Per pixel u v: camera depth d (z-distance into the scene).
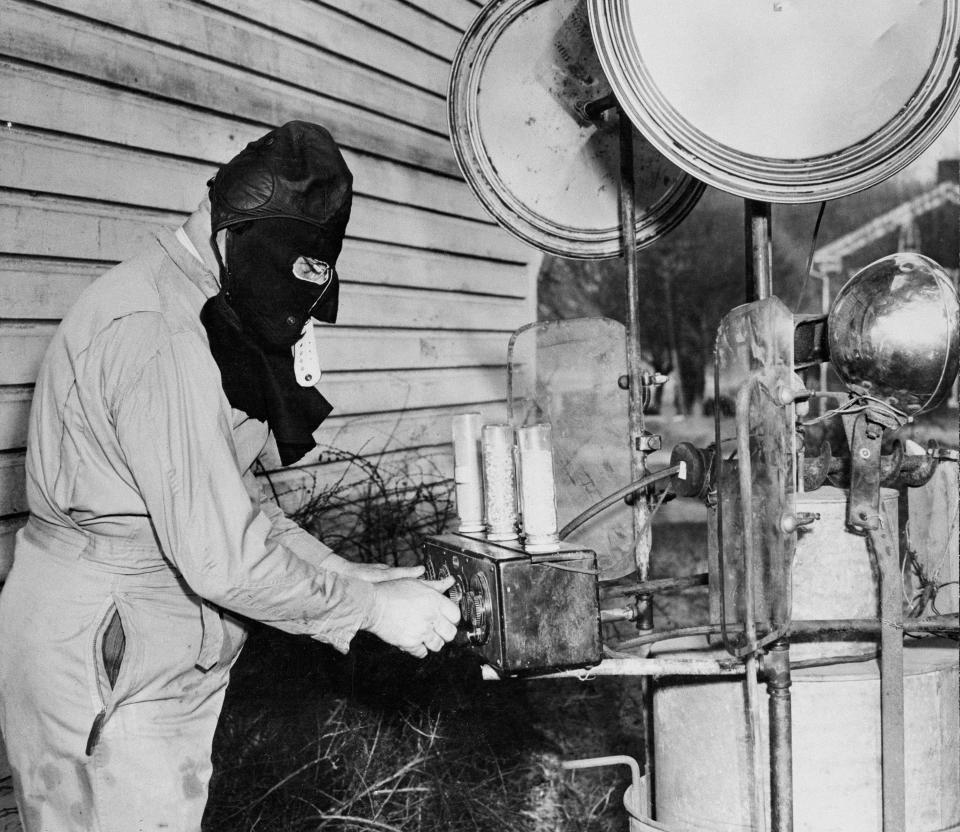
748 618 1.58
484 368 4.72
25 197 2.47
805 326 1.79
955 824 1.83
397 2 4.09
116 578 1.47
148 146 2.85
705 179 1.61
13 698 1.48
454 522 3.99
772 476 1.57
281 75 3.42
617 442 2.02
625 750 3.06
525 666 1.49
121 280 1.48
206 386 1.40
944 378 1.60
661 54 1.58
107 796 1.44
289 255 1.42
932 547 2.14
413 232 4.23
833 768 1.75
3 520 2.38
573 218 2.26
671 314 10.56
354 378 3.88
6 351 2.39
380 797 2.60
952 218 9.16
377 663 2.95
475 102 2.13
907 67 1.60
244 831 2.38
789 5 1.61
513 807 2.69
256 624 1.67
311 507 3.31
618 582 2.05
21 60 2.46
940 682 1.80
